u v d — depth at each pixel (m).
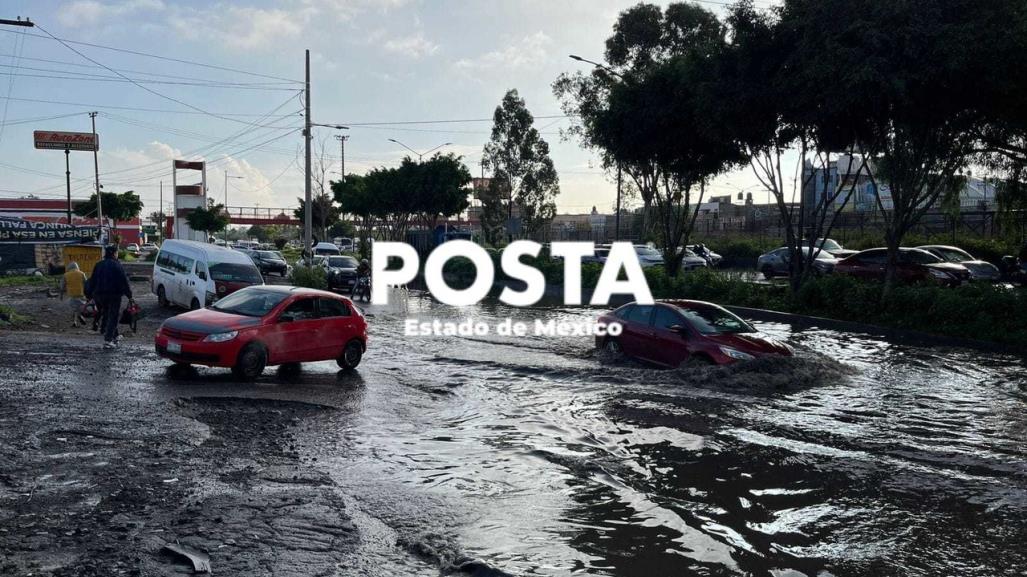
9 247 40.66
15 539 5.18
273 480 6.81
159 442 7.88
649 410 10.22
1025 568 5.22
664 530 5.86
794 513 6.31
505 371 13.52
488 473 7.32
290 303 12.99
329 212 72.88
